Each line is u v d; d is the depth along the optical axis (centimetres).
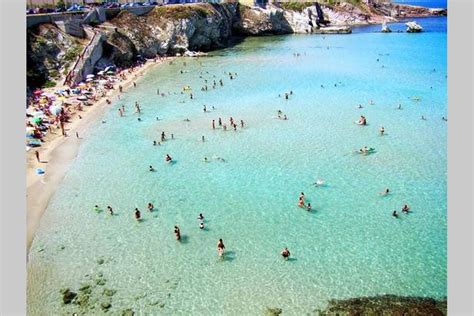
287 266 2733
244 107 5578
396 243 2947
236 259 2802
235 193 3581
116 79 6888
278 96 6025
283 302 2444
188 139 4619
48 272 2703
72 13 7706
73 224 3183
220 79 6975
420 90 6316
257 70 7631
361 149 4269
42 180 3762
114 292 2538
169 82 6812
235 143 4516
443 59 8631
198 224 3170
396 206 3378
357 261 2773
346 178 3788
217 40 10525
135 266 2750
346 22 14962
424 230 3084
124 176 3866
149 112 5419
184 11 9606
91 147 4422
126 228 3134
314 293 2509
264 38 11925
